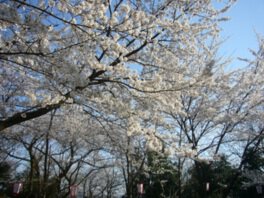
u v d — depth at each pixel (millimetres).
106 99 7340
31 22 6055
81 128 11555
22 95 10164
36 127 12352
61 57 6258
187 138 13867
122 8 6824
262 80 14461
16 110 9594
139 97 7742
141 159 14625
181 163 15461
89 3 6246
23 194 16562
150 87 7480
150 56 8453
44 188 15711
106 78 7609
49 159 17078
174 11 9016
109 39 6371
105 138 11648
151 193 21172
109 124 8258
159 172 15945
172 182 20422
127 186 15188
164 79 8148
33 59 6727
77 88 6707
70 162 16672
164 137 7508
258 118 14484
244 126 15219
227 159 18156
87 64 7203
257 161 18125
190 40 8641
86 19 6223
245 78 14172
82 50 6707
